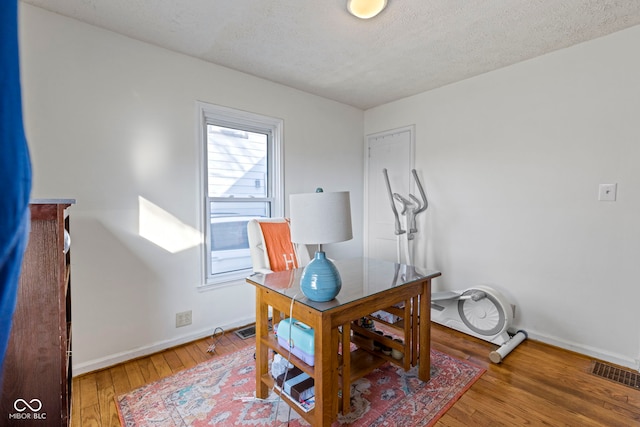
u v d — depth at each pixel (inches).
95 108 79.2
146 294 88.3
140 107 86.4
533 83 96.7
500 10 72.6
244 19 76.5
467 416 62.6
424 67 103.7
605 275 85.0
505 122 103.2
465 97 113.4
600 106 84.7
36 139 71.4
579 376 76.9
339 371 61.2
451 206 118.3
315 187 131.1
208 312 100.7
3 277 14.3
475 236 111.7
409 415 62.9
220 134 106.4
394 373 78.5
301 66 103.0
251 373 78.7
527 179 98.6
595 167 86.0
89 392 70.6
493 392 70.5
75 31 76.1
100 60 79.8
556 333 93.7
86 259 78.7
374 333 76.7
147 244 88.2
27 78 70.4
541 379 75.6
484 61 99.0
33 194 71.2
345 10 72.9
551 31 81.7
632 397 68.6
